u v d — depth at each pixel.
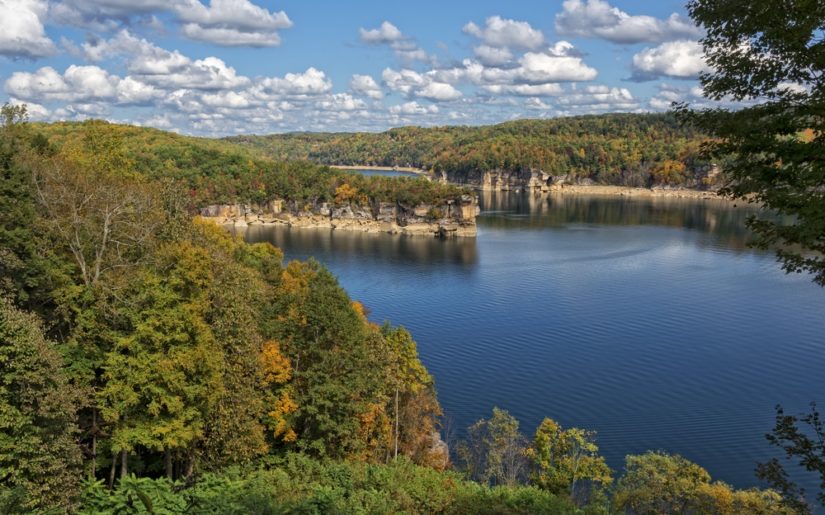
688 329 84.81
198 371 30.80
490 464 46.81
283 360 38.31
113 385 28.75
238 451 32.00
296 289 56.00
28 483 21.91
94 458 30.39
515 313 94.88
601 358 74.12
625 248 153.00
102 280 33.88
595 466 43.38
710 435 54.84
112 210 38.03
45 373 23.05
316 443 36.47
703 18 13.75
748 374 68.56
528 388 65.50
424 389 54.31
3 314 22.95
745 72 13.62
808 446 14.18
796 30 12.42
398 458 35.06
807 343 78.44
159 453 35.38
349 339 39.03
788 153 13.31
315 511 21.14
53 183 37.53
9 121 48.44
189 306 31.08
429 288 114.06
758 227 14.25
